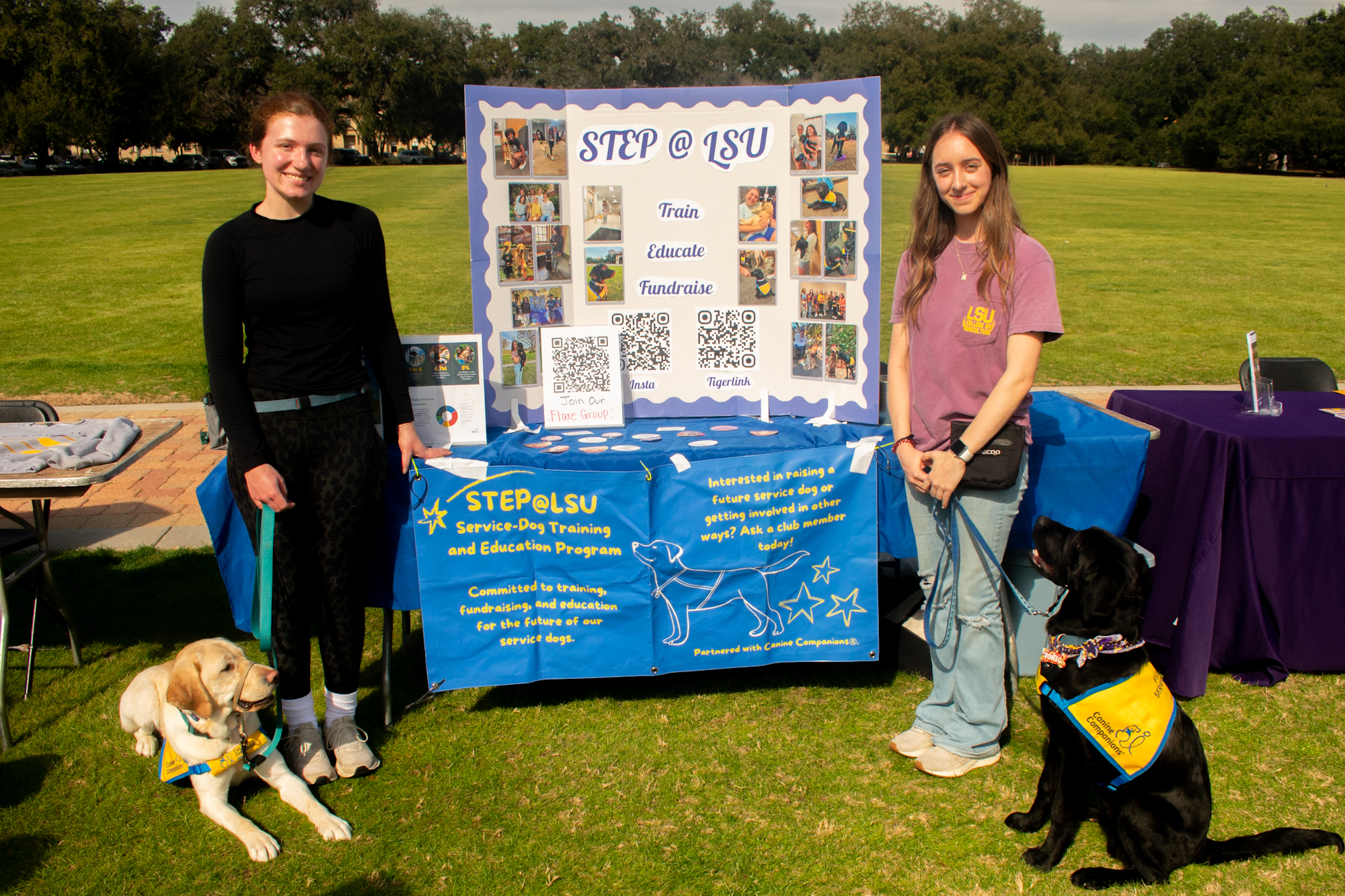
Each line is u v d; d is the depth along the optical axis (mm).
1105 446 3205
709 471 3092
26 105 54031
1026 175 54250
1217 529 3289
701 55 75625
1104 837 2719
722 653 3242
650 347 3701
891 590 4160
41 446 3109
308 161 2531
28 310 12336
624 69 74938
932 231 2705
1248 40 85688
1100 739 2432
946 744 2949
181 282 14617
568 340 3580
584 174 3514
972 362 2645
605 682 3588
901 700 3426
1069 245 19438
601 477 3059
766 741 3164
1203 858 2510
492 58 80938
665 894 2477
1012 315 2557
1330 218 25656
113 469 3047
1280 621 3428
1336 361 9352
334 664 2965
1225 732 3180
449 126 73812
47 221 23156
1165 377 8719
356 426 2762
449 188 34219
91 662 3709
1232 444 3246
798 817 2777
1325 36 76812
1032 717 3311
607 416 3623
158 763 3059
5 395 8102
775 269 3611
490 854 2629
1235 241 20375
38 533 3510
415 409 3352
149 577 4547
